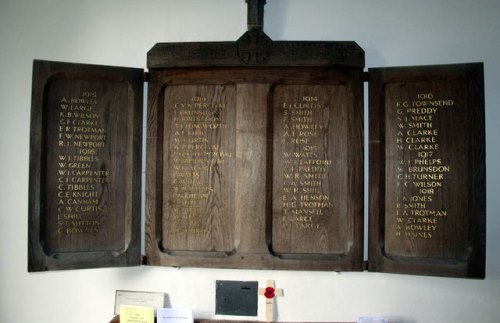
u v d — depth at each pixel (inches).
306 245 75.0
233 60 76.1
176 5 82.4
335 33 80.1
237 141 76.0
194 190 76.7
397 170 73.4
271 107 76.6
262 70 76.6
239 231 75.2
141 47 82.0
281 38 80.5
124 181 75.6
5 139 80.6
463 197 70.9
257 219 75.1
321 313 77.1
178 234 76.4
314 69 75.9
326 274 77.5
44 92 72.1
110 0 83.0
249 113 76.3
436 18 78.7
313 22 80.6
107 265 73.1
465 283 75.5
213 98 77.6
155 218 76.2
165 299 78.8
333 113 76.0
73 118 73.8
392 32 79.3
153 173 76.5
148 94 77.7
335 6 80.4
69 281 79.7
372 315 76.4
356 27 79.9
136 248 74.7
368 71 75.4
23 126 80.8
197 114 77.5
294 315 77.4
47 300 79.6
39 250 69.9
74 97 74.1
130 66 82.0
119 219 75.0
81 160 73.8
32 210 70.0
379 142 73.8
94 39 82.4
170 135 77.7
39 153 70.9
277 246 75.2
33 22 82.4
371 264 73.0
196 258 75.3
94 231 73.7
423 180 72.4
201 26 81.8
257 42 75.8
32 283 79.7
